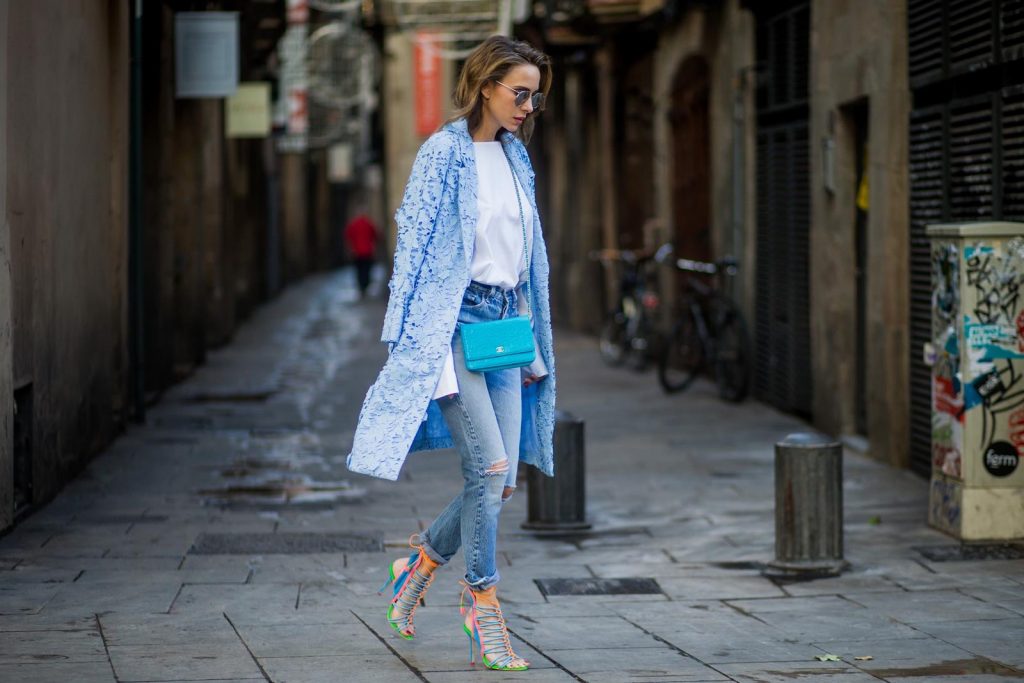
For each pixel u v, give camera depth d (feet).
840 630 21.79
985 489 28.12
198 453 41.50
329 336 88.07
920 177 36.76
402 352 17.62
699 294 60.03
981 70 32.71
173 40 57.26
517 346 17.76
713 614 23.00
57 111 33.50
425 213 17.49
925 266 36.47
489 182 17.88
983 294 27.48
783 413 50.24
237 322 95.66
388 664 19.10
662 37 66.18
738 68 54.60
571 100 88.99
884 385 38.81
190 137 65.72
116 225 43.24
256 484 36.50
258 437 45.14
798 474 26.25
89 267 38.09
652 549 28.60
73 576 25.13
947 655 20.07
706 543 29.17
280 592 24.14
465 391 17.81
